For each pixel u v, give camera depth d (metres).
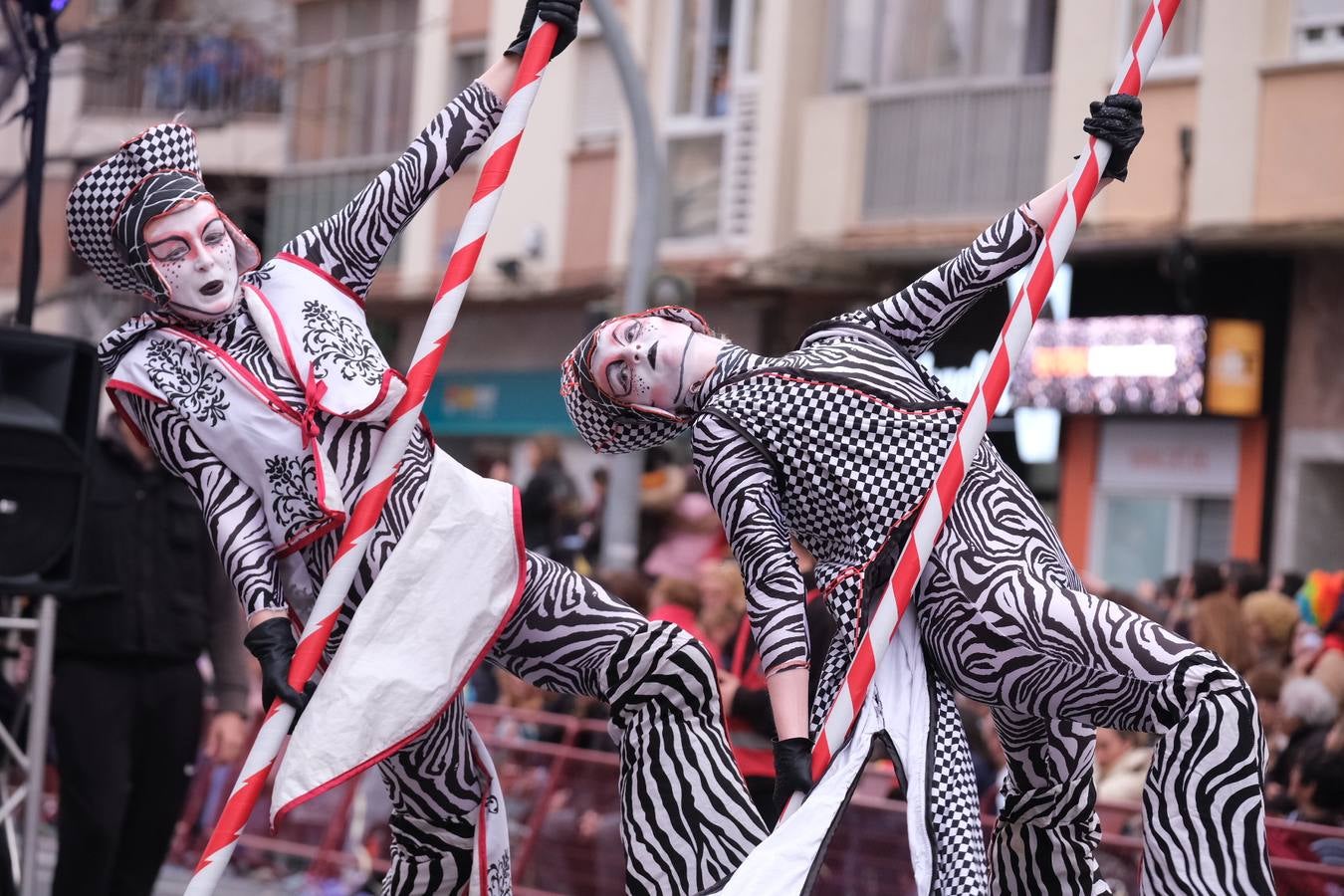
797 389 5.99
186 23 21.95
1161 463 19.52
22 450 8.95
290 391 6.00
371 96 27.66
